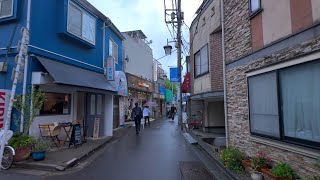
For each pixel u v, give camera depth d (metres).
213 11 14.17
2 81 10.27
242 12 8.31
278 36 6.27
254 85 7.46
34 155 8.73
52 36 11.58
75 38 12.76
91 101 15.35
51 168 8.08
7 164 8.12
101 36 16.55
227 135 9.41
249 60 7.77
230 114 9.23
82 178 7.19
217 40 14.30
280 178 5.55
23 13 10.35
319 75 4.95
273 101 6.49
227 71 9.50
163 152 11.09
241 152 7.93
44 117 11.10
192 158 9.86
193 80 18.02
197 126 20.36
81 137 12.44
